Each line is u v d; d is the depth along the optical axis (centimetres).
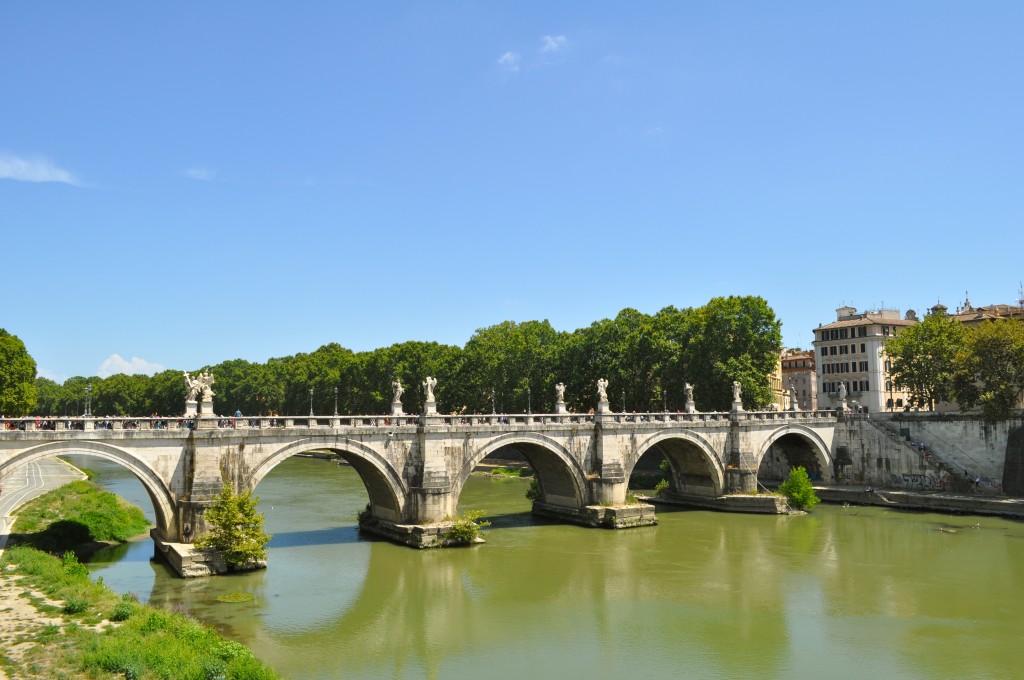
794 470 7219
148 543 5238
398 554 5119
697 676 3175
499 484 9444
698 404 9056
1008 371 7369
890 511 7144
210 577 4419
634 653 3431
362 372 12888
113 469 11500
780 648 3494
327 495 8031
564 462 6341
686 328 9275
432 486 5438
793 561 5103
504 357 10975
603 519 6228
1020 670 3231
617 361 9631
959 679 3141
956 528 6269
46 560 3978
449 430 5566
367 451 5284
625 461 6588
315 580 4478
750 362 8688
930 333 8588
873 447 8012
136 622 3038
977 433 7525
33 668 2472
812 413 8162
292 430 4956
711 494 7412
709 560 5134
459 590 4372
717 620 3888
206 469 4634
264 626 3703
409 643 3531
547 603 4156
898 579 4638
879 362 11481
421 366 11962
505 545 5531
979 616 3931
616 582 4578
